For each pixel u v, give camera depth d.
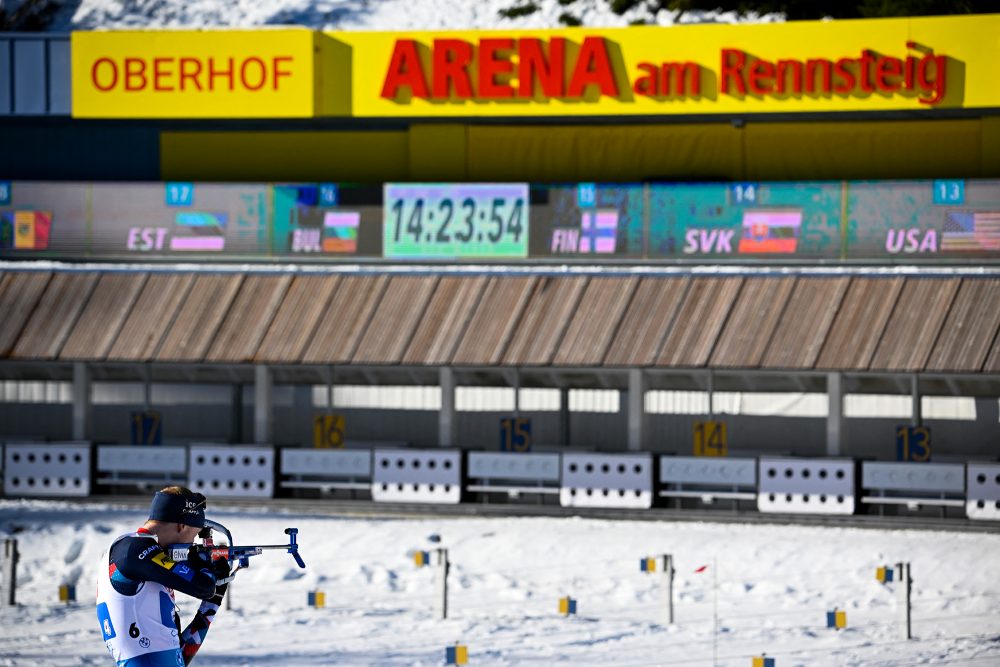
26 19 142.38
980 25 62.69
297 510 58.53
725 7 121.12
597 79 65.62
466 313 61.62
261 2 142.50
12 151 73.19
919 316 57.31
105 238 68.06
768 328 58.31
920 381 59.38
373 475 58.72
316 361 60.53
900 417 61.56
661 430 63.72
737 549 47.41
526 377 64.12
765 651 32.47
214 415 68.12
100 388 68.56
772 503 55.09
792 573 44.25
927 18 63.06
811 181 64.00
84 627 36.12
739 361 57.31
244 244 67.25
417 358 59.91
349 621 36.81
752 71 64.50
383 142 70.44
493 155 69.25
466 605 39.75
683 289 60.97
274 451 59.69
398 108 67.19
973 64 62.81
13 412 68.81
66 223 68.19
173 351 61.75
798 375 60.97
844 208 62.62
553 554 47.53
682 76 65.06
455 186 65.88
